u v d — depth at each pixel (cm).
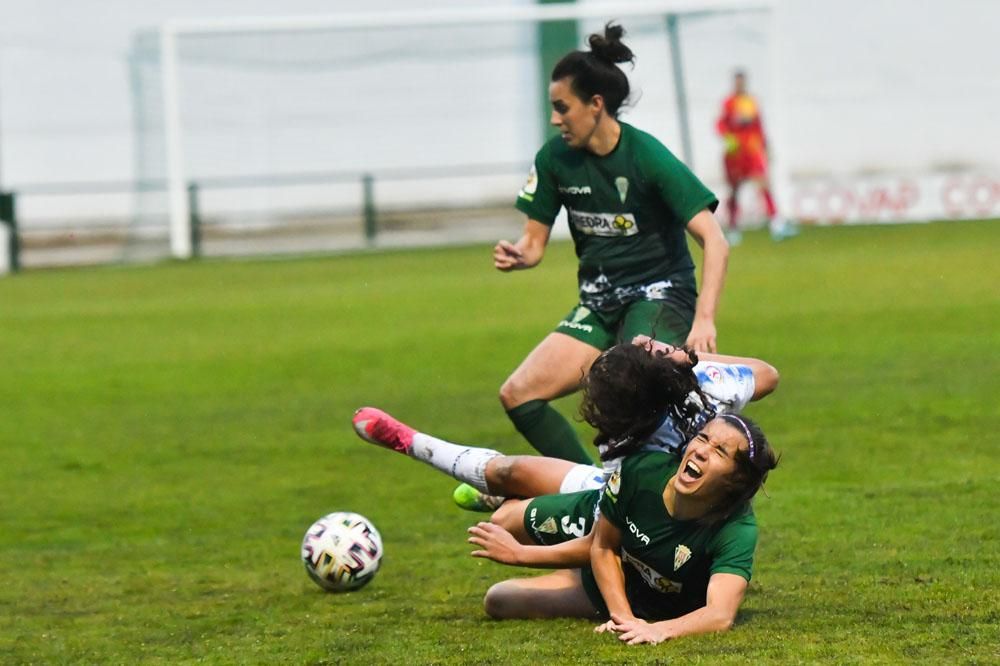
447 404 3256
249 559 2022
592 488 1647
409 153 9119
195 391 3606
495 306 5122
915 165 9094
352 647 1500
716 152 9081
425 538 2111
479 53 9094
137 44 8931
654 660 1367
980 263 5591
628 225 1919
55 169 8875
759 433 1439
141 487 2559
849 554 1834
